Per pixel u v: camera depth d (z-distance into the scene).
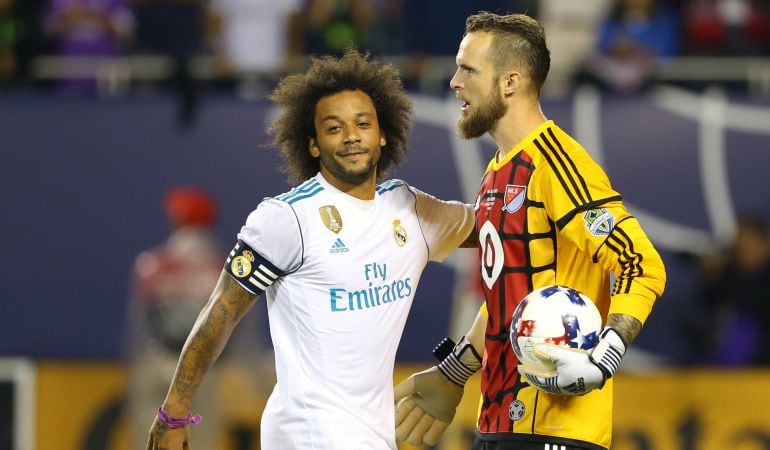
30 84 36.97
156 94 35.44
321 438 16.89
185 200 30.52
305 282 17.05
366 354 17.16
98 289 33.84
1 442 32.53
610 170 34.69
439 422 19.66
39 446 32.50
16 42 37.28
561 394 16.48
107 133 35.00
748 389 32.12
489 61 17.55
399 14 38.50
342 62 17.75
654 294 16.28
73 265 34.00
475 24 17.89
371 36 37.69
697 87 35.94
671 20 37.84
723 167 34.59
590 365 15.88
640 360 33.50
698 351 33.47
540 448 17.17
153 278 30.28
